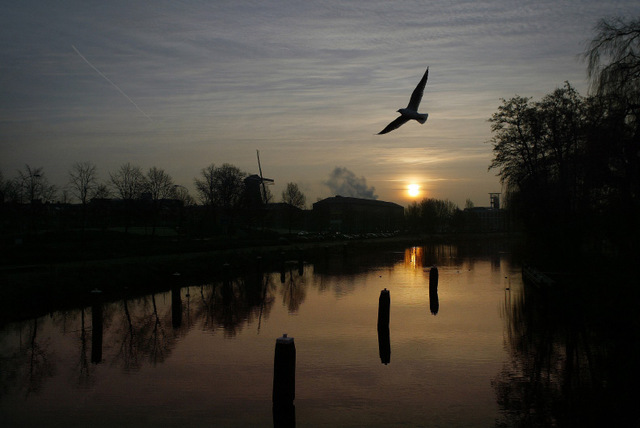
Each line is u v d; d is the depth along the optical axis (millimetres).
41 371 16359
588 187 25469
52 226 77250
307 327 22156
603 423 12250
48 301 26188
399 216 162750
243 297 30594
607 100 24406
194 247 52812
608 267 26922
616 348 18484
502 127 41938
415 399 13742
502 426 12102
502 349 18500
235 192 76750
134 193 66250
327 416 12672
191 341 19969
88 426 12195
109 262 37844
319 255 60531
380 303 20297
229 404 13492
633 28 24703
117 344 19625
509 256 63875
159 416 12719
